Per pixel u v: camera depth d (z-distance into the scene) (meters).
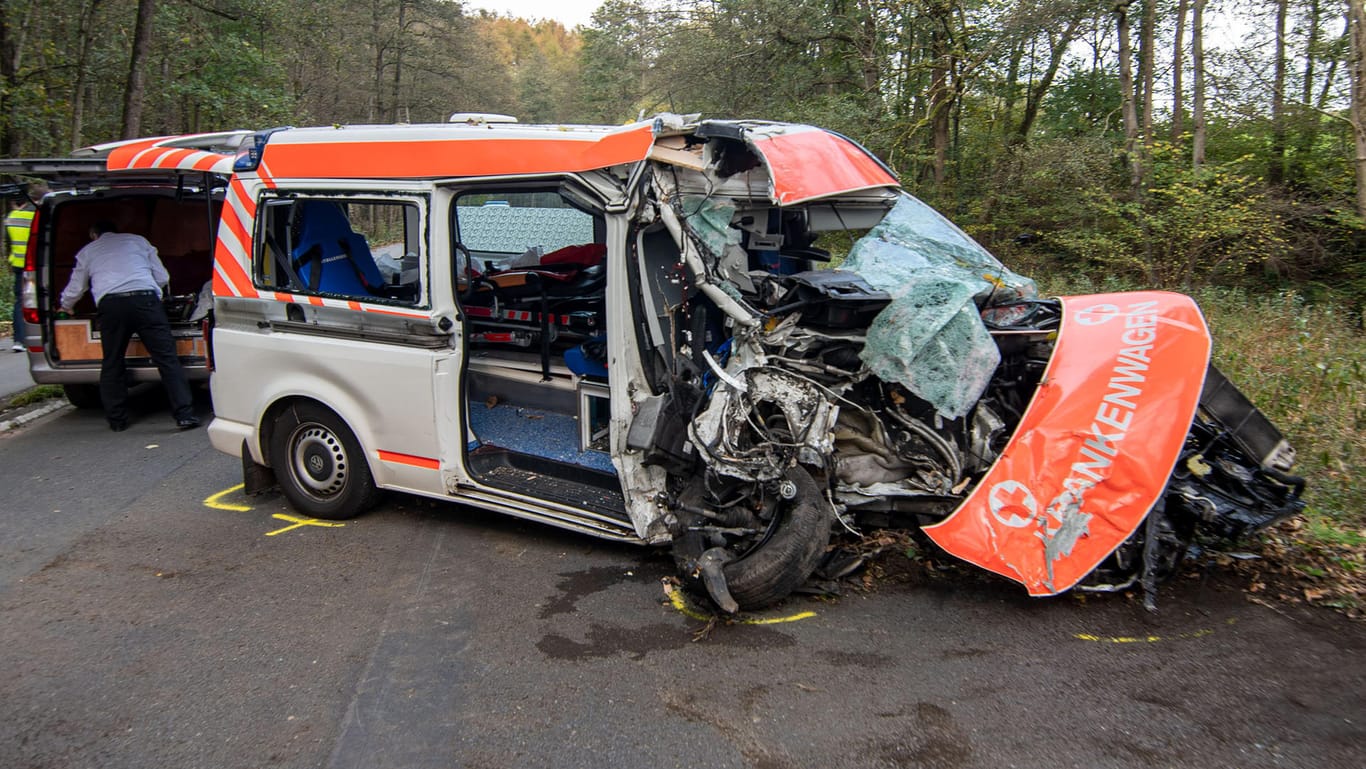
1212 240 12.16
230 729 3.38
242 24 20.59
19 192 7.21
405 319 4.85
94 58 19.66
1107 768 3.04
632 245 4.33
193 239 8.63
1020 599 4.24
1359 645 3.78
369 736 3.31
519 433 5.39
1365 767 3.02
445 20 41.09
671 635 4.04
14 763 3.18
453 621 4.20
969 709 3.40
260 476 5.75
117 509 5.80
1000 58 15.85
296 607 4.38
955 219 16.17
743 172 4.79
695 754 3.17
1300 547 4.46
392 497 5.91
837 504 4.39
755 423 4.27
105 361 7.57
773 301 4.50
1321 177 13.02
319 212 5.57
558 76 70.62
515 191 4.56
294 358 5.27
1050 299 4.67
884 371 4.20
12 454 7.07
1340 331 8.45
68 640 4.08
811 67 19.69
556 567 4.78
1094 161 14.09
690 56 20.11
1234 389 4.26
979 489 4.12
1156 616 4.05
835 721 3.35
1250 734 3.21
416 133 4.76
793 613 4.20
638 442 4.25
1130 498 3.93
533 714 3.44
